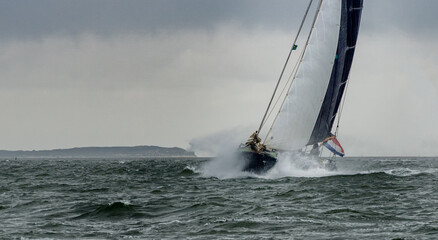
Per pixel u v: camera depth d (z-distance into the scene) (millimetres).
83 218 52656
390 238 41750
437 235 42594
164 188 81750
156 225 48281
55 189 83000
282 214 52844
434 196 67625
